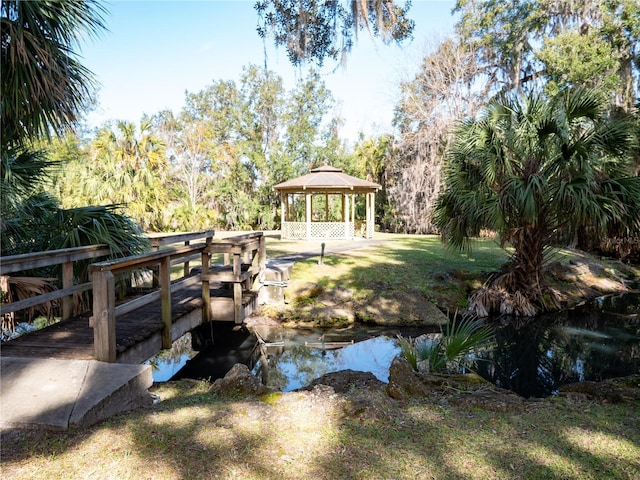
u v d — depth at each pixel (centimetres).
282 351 630
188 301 607
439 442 253
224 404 315
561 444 250
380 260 1162
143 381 328
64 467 223
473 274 970
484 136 732
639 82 1522
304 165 2988
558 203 689
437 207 834
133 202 1892
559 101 720
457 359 521
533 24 1748
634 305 914
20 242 530
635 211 656
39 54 434
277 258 1172
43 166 563
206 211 2386
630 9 1436
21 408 277
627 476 214
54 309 538
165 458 232
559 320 799
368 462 230
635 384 361
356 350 629
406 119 2288
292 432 266
